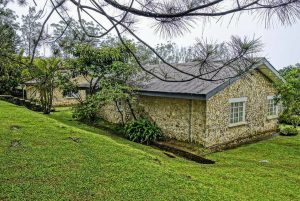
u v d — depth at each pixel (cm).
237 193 556
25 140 734
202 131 973
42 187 489
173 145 1000
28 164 585
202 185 565
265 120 1259
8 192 462
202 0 244
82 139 801
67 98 2084
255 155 917
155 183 539
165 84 1102
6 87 1631
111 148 746
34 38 388
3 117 971
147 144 1034
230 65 275
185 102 1025
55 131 850
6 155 624
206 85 952
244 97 1126
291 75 1223
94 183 520
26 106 1558
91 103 1298
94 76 1281
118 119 1333
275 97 1234
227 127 1047
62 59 1294
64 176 541
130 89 1136
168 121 1091
